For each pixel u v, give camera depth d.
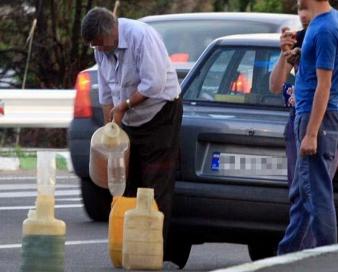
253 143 17.50
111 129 17.08
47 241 14.59
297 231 16.33
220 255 19.86
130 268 16.53
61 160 34.44
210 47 19.17
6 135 41.88
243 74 18.72
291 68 16.95
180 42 27.12
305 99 15.97
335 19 15.94
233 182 17.44
